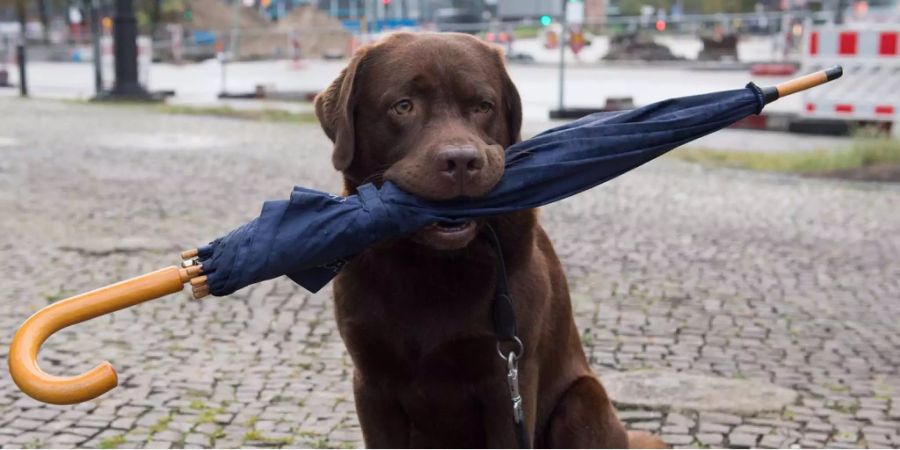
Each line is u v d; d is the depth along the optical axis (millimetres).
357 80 3129
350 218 2734
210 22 47812
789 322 6266
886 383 5207
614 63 30516
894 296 6879
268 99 23469
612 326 6152
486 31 31875
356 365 3291
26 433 4547
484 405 3236
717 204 10242
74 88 27953
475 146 2805
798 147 14516
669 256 7965
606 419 3615
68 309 2418
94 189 10805
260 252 2646
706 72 26688
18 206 9828
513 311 3107
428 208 2805
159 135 16078
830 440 4477
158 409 4844
